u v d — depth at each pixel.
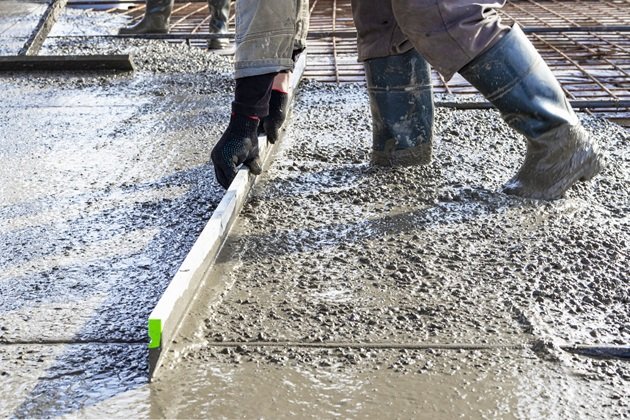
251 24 2.62
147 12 6.69
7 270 2.46
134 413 1.73
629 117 4.29
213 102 4.64
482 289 2.27
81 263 2.51
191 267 2.20
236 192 2.77
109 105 4.60
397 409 1.74
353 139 3.75
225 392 1.80
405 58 3.15
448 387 1.82
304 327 2.08
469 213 2.82
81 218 2.88
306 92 4.80
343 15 7.64
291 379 1.85
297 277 2.36
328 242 2.60
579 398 1.78
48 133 4.02
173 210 2.95
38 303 2.25
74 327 2.11
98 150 3.71
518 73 2.82
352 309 2.17
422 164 3.33
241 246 2.56
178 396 1.79
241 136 2.81
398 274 2.37
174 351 1.96
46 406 1.76
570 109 2.94
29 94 4.90
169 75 5.38
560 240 2.60
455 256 2.48
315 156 3.48
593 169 3.00
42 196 3.11
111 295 2.29
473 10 2.69
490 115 4.18
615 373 1.88
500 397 1.78
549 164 2.92
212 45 6.49
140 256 2.56
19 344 2.03
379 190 3.04
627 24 6.75
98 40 6.52
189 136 3.94
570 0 8.33
